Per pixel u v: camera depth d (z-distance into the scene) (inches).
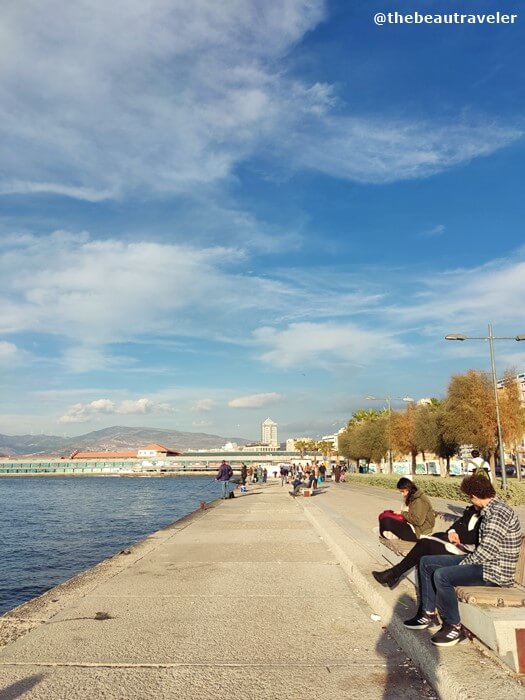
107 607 285.1
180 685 183.0
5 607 570.9
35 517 1663.4
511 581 194.1
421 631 211.9
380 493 1252.5
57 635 237.9
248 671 195.6
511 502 838.5
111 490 3937.0
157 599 302.0
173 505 2158.0
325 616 267.0
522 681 158.7
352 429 3412.9
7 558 885.8
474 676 163.0
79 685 183.0
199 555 446.9
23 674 193.2
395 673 192.9
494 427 1620.3
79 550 968.9
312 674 192.5
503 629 164.9
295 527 644.7
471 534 241.6
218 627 248.8
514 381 1721.2
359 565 345.7
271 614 270.7
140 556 442.3
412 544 308.2
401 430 2389.3
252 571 378.9
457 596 192.9
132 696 173.9
